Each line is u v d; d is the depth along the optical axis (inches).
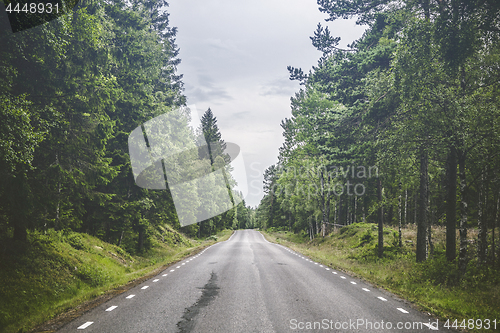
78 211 632.4
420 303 346.9
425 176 690.2
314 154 1665.8
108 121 594.9
